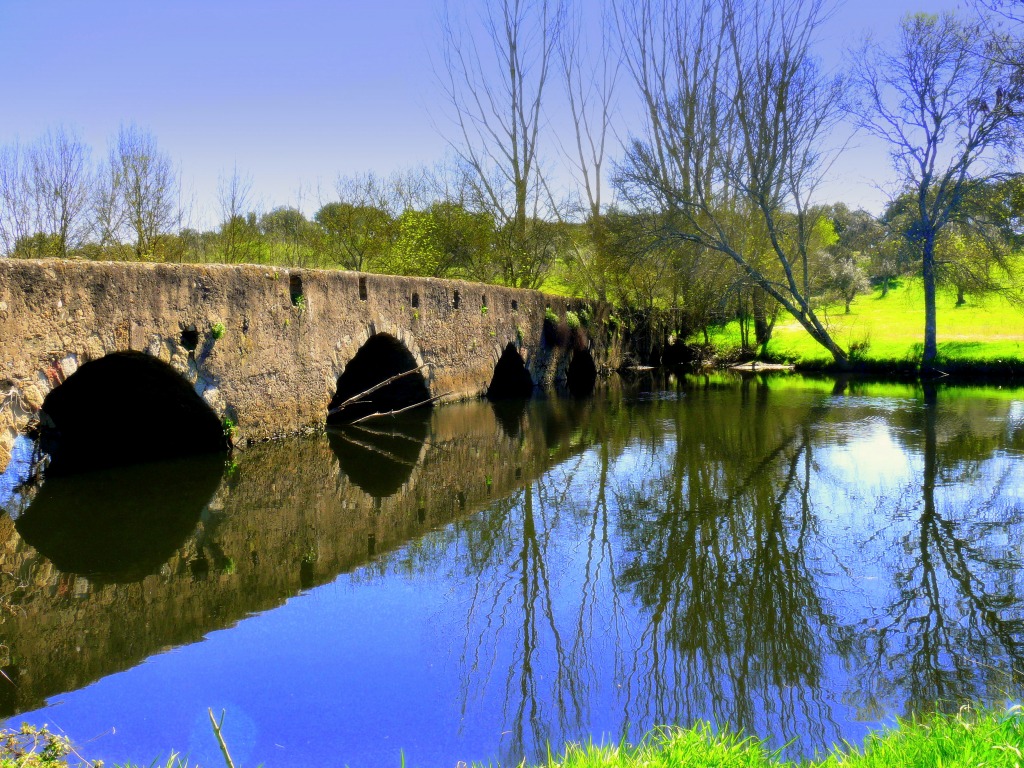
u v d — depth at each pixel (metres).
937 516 8.97
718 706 4.91
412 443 13.40
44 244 16.88
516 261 28.75
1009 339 26.77
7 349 7.73
